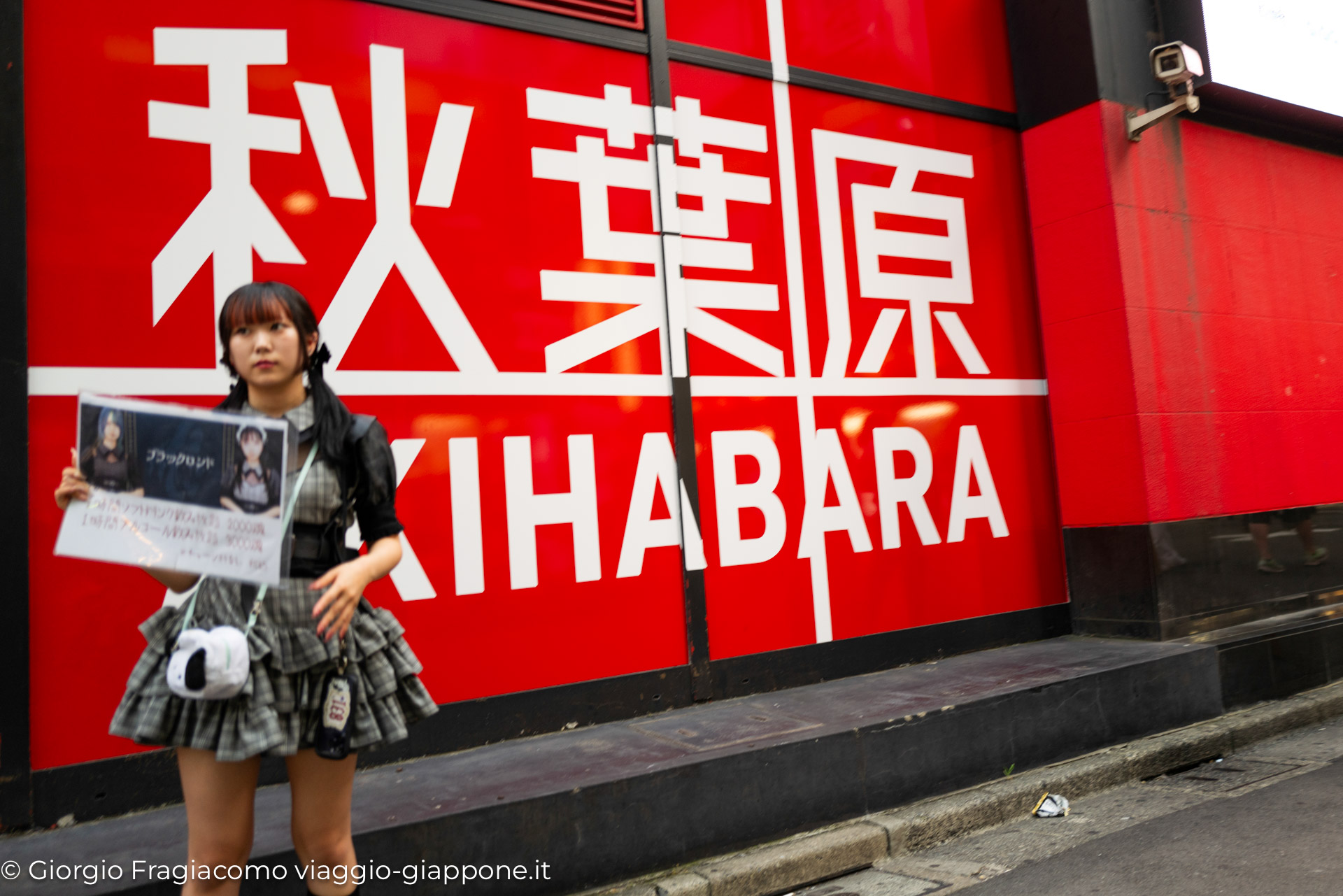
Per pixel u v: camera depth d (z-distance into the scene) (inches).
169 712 70.3
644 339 171.3
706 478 175.9
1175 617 204.4
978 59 222.8
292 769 77.8
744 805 131.5
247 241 138.1
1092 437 213.8
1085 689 170.1
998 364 216.5
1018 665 183.9
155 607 126.4
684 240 178.4
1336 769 163.8
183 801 125.5
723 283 181.8
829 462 190.1
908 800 146.1
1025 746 160.2
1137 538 205.5
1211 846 130.0
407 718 82.0
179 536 70.4
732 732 145.2
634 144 174.2
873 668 189.3
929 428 204.1
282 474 72.2
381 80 150.4
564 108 167.2
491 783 124.6
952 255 212.7
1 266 119.6
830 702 163.6
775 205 189.6
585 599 160.2
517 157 161.8
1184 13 222.5
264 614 72.9
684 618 169.6
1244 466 223.9
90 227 127.6
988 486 210.8
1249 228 235.1
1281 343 237.3
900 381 201.3
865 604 190.5
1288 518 231.3
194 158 135.4
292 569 74.9
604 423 165.5
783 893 126.3
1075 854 131.9
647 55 176.4
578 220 166.7
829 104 199.2
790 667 179.8
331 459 77.7
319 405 78.7
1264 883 115.3
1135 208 213.2
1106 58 213.8
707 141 183.2
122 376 128.0
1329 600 237.0
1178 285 218.1
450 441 151.0
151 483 70.6
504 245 159.0
